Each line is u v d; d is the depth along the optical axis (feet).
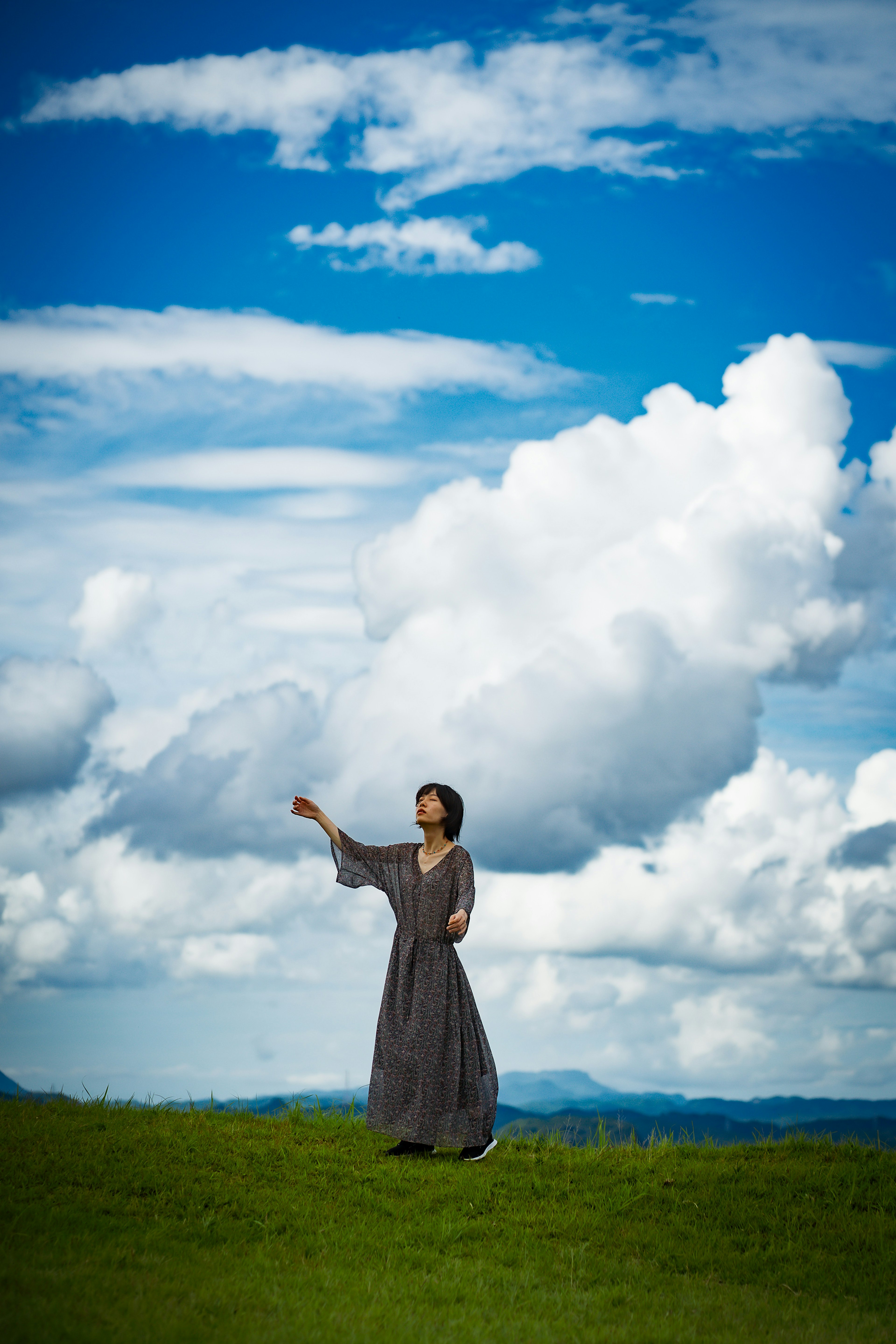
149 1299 18.48
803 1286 22.68
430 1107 28.43
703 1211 26.84
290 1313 18.63
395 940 29.58
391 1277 21.33
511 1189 27.71
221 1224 23.45
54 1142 28.02
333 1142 30.53
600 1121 34.12
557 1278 22.54
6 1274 18.90
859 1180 28.25
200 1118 32.40
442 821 29.40
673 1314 20.27
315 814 29.71
